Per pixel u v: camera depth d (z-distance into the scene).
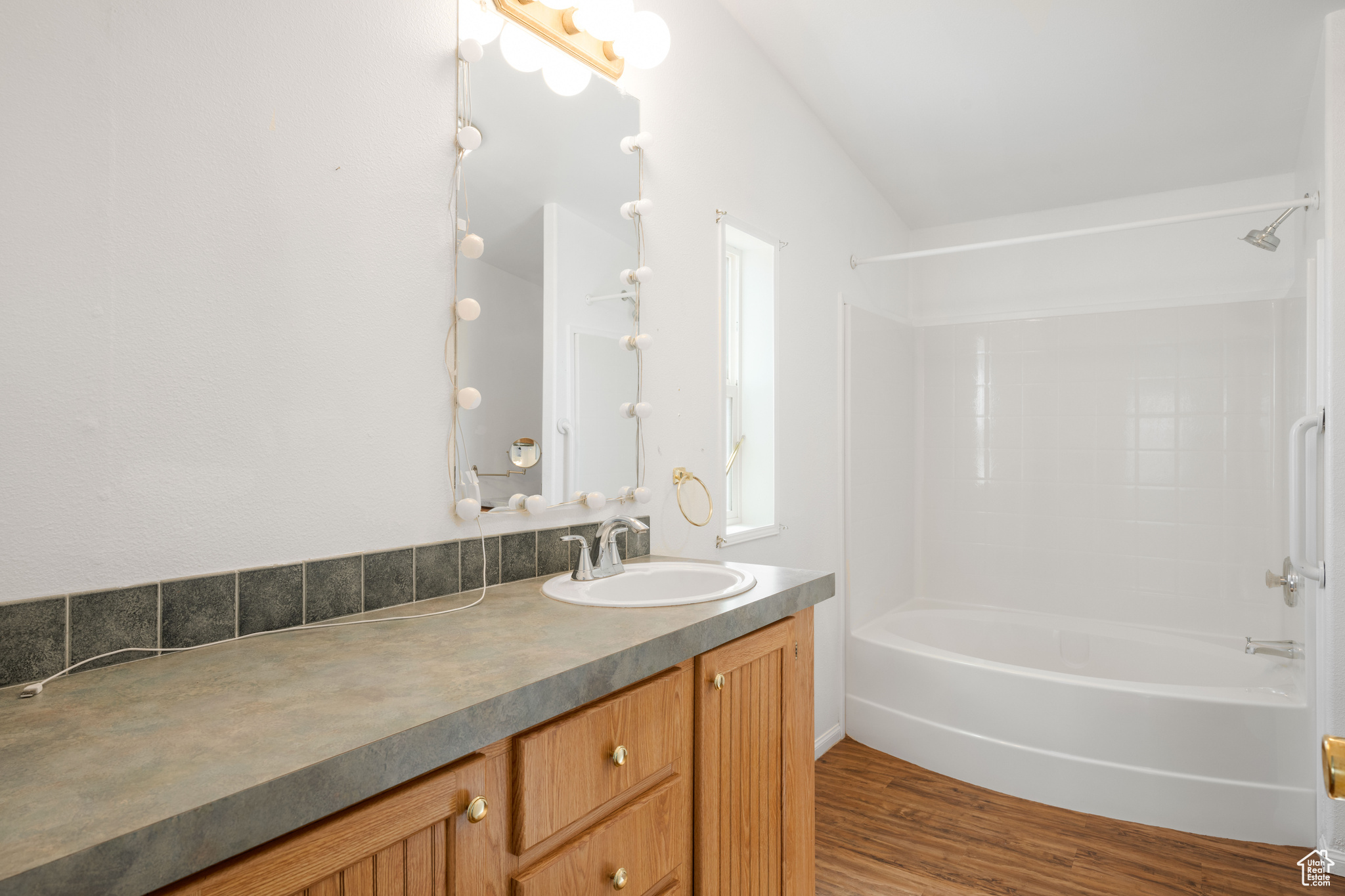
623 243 1.91
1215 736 2.26
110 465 1.01
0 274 0.92
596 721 1.03
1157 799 2.31
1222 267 3.23
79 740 0.74
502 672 0.95
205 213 1.10
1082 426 3.49
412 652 1.05
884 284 3.63
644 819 1.11
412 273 1.39
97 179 1.00
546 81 1.69
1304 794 2.18
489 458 1.54
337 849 0.72
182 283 1.08
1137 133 2.87
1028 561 3.61
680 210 2.15
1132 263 3.43
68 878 0.52
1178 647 2.95
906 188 3.51
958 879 2.00
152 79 1.05
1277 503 3.05
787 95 2.74
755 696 1.41
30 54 0.94
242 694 0.88
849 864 2.08
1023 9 2.26
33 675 0.93
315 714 0.80
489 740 0.85
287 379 1.21
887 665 2.91
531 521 1.65
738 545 2.43
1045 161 3.14
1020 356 3.65
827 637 2.97
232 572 1.13
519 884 0.90
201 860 0.60
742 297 2.68
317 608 1.23
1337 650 2.06
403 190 1.38
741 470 2.67
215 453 1.12
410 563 1.38
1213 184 3.25
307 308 1.23
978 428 3.76
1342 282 2.09
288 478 1.21
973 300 3.82
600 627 1.19
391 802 0.76
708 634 1.25
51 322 0.96
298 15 1.22
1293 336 2.80
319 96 1.25
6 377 0.92
